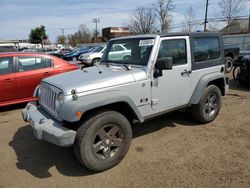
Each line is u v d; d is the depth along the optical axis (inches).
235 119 216.8
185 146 169.5
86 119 135.6
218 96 209.8
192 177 134.7
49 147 175.5
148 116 164.7
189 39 183.2
